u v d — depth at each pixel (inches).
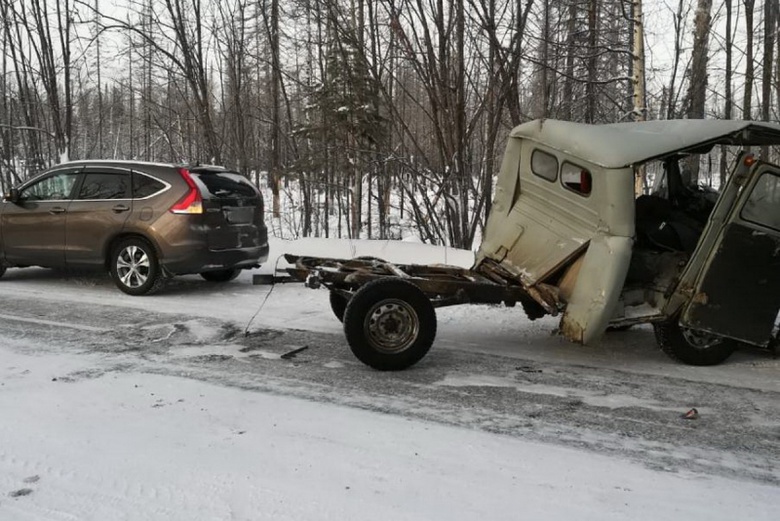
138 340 251.9
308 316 299.7
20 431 159.8
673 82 553.0
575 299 215.9
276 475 139.6
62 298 332.2
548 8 593.6
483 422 174.2
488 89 506.6
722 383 212.7
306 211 829.8
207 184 343.9
